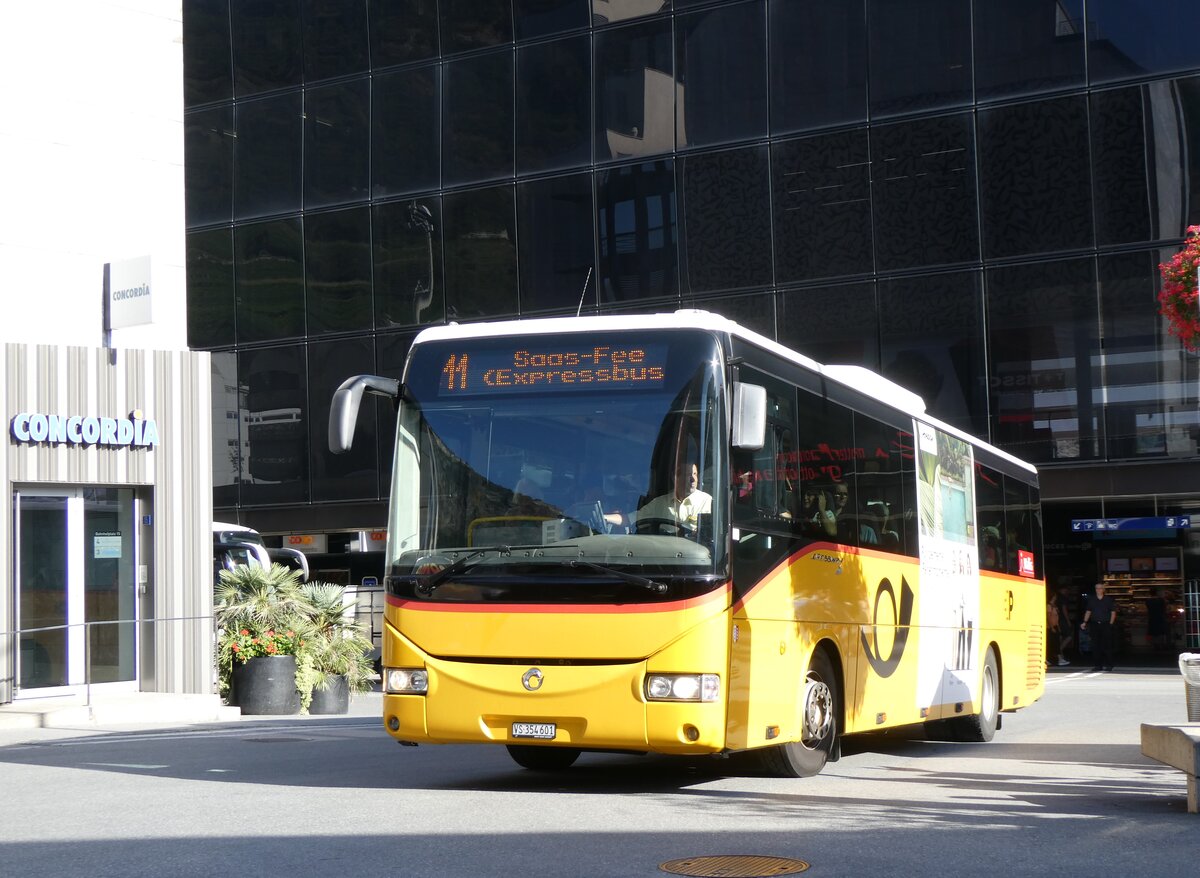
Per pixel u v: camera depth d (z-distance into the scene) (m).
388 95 36.00
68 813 10.10
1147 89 29.14
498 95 34.69
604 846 8.37
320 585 22.75
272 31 37.31
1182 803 10.34
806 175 31.66
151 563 21.61
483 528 10.73
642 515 10.48
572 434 10.75
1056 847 8.33
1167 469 28.78
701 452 10.53
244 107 37.56
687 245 32.62
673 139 32.78
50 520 20.61
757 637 10.87
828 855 8.05
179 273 23.02
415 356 11.28
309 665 21.67
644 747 10.30
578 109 33.81
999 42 30.28
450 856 8.02
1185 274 15.91
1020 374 29.94
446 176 35.25
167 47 23.19
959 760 13.95
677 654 10.19
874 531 13.61
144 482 21.52
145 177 22.67
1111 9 29.44
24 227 21.12
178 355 22.08
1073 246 29.59
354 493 36.09
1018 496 19.39
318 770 13.13
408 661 10.73
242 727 18.73
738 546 10.63
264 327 37.19
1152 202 29.05
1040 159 29.91
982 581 17.14
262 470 37.06
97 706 19.17
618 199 33.34
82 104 21.97
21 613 20.12
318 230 36.72
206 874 7.52
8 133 21.06
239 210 37.56
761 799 10.61
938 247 30.62
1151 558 33.69
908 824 9.23
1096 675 30.70
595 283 33.50
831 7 31.55
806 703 11.95
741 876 7.40
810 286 31.58
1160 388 28.88
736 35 32.31
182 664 21.61
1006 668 17.94
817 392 12.52
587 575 10.39
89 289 21.77
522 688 10.41
